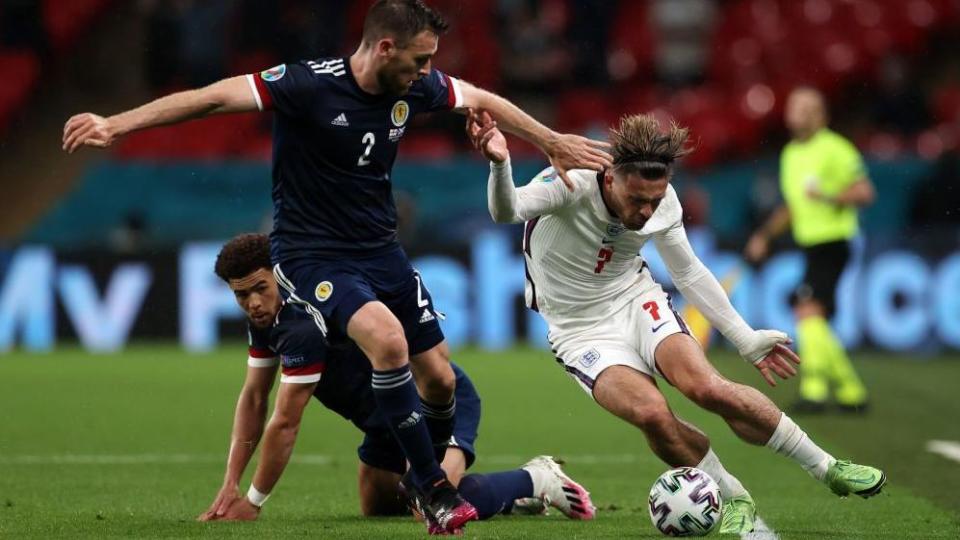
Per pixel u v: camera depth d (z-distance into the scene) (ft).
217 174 211.20
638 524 67.46
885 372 162.09
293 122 62.80
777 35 258.16
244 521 67.82
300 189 63.72
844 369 129.49
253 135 233.14
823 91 249.96
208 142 231.91
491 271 188.03
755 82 250.37
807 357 129.18
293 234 63.93
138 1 255.50
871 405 134.31
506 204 64.44
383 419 68.13
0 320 185.06
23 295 185.37
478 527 65.00
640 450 104.32
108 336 186.50
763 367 68.23
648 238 68.39
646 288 69.77
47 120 246.47
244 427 69.31
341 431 114.62
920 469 92.94
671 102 242.78
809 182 128.57
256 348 68.18
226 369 161.27
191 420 120.16
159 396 136.77
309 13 232.94
